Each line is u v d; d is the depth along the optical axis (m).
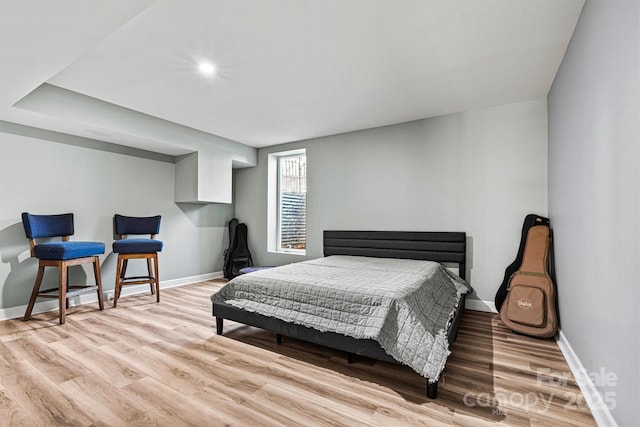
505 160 3.17
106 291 3.66
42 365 1.97
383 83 2.70
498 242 3.20
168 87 2.76
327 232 4.23
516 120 3.12
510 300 2.67
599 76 1.46
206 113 3.46
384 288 2.03
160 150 4.08
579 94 1.81
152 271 4.16
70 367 1.95
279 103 3.16
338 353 2.21
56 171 3.24
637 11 1.06
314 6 1.70
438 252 3.44
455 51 2.18
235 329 2.68
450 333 2.00
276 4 1.68
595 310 1.55
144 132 3.47
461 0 1.66
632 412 1.13
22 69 1.94
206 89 2.81
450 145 3.47
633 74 1.10
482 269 3.28
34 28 1.55
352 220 4.15
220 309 2.53
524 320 2.52
